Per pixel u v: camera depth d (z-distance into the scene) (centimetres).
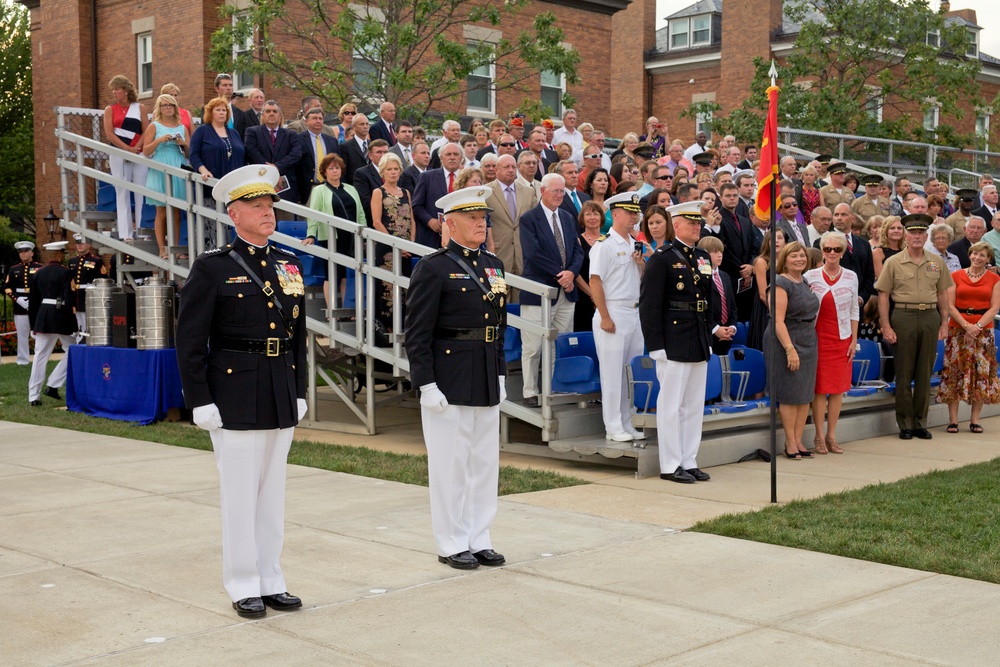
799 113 2766
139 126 1341
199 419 535
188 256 1288
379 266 1142
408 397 1210
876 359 1201
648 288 895
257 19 1934
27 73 3897
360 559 656
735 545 690
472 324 641
